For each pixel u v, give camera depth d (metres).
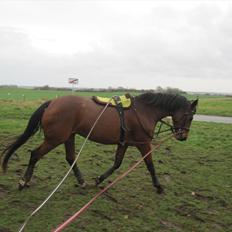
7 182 4.13
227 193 4.41
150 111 4.07
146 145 4.05
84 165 5.16
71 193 3.96
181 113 4.16
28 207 3.51
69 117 3.78
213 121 13.61
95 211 3.54
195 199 4.15
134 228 3.29
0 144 6.13
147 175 4.88
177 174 5.07
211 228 3.48
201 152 6.73
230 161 6.09
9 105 13.68
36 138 6.96
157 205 3.86
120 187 4.32
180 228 3.41
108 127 3.87
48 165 4.97
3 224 3.10
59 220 3.28
